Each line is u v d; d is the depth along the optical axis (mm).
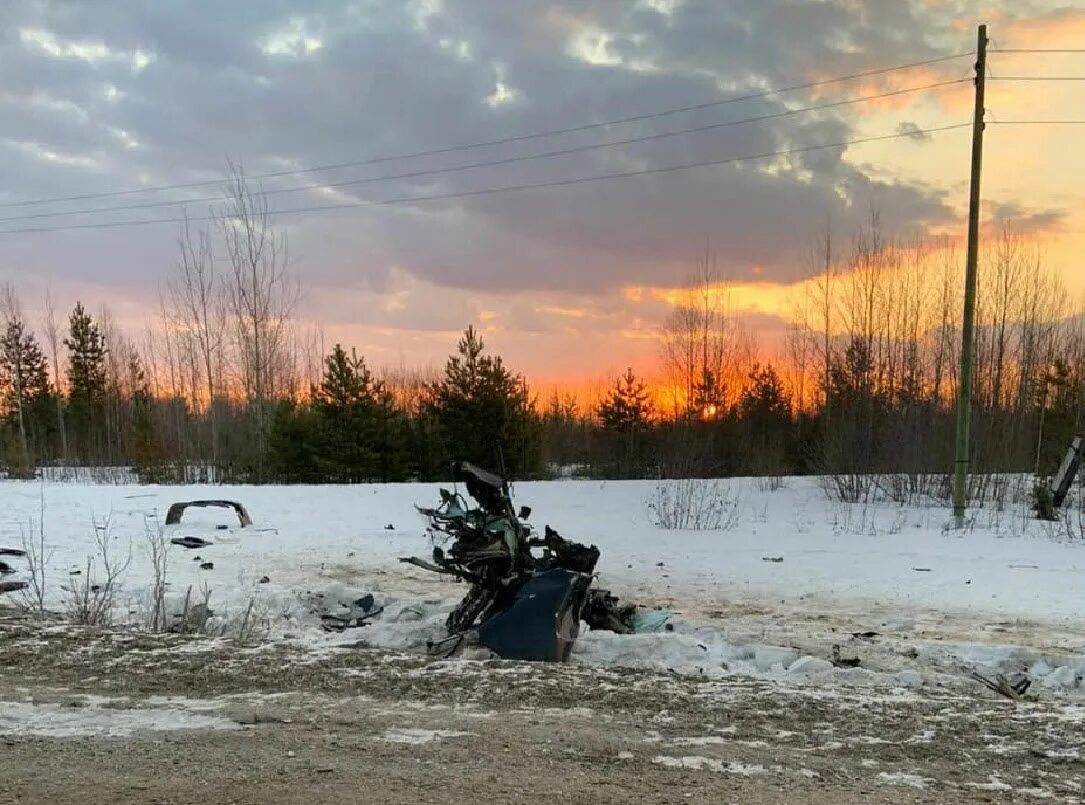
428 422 37844
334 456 34812
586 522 17109
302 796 3674
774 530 16125
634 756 4355
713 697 5664
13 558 11547
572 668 6473
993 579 11141
